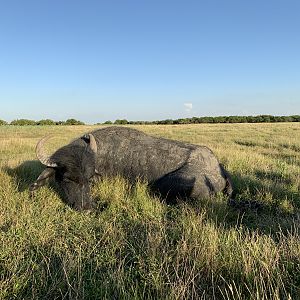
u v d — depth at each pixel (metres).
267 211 2.96
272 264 1.75
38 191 3.08
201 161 3.32
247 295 1.57
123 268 1.81
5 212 2.63
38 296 1.60
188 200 3.05
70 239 2.19
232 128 17.34
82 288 1.62
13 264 1.83
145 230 2.34
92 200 2.89
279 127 18.05
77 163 2.77
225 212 2.75
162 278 1.69
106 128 3.69
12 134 12.24
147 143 3.51
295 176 4.18
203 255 1.85
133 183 3.35
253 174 4.24
